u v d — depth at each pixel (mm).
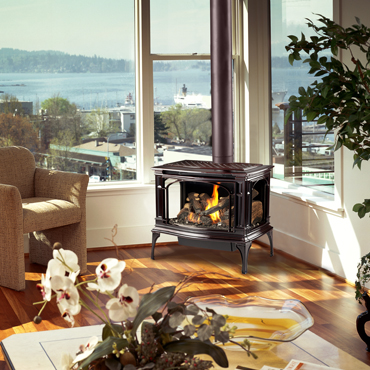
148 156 4684
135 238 4609
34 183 4031
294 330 1599
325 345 1629
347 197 3518
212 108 4156
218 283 3557
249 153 4781
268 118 4695
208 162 4160
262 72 4695
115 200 4527
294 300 1730
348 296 3285
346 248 3566
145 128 4652
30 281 3641
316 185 4074
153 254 4164
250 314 1691
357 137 2258
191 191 4328
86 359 1103
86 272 3820
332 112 2203
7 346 1647
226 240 3805
